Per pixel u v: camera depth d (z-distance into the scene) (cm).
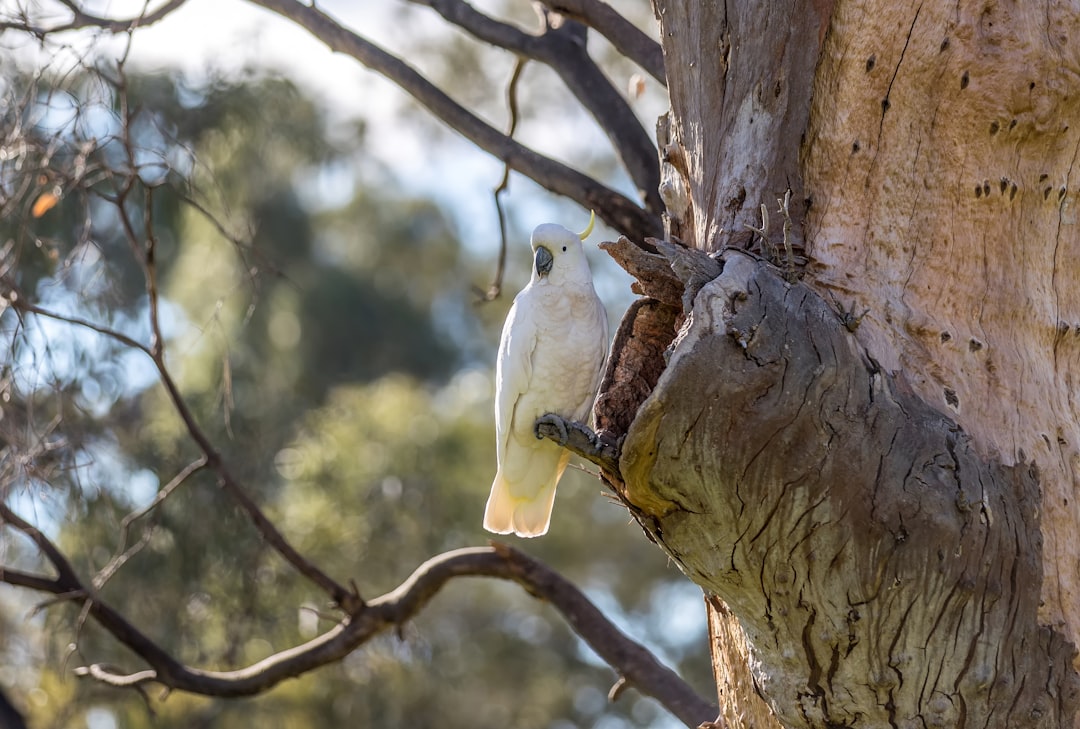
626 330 671
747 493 594
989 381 691
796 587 616
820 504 593
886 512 595
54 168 1033
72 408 1142
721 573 629
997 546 616
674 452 590
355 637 1102
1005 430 681
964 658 621
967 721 632
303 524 1703
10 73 1047
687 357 579
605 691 2264
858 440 594
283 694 1602
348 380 2689
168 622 1425
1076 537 686
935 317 692
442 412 2159
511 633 2267
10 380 983
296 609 1486
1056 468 692
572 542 2236
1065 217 739
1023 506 656
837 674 635
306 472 1756
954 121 702
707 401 579
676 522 625
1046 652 649
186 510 1414
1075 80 710
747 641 672
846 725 649
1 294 996
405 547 1761
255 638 1480
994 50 698
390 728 1659
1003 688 630
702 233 723
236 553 1427
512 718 2136
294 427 1838
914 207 699
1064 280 742
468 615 2262
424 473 1817
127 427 1457
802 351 592
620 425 660
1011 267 719
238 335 1908
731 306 593
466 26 1147
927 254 698
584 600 1102
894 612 611
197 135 1555
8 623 1532
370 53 1093
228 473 1076
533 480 837
